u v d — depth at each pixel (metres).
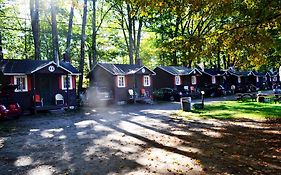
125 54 49.50
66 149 10.41
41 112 23.88
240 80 51.88
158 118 18.08
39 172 7.80
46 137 12.98
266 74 57.84
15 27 44.41
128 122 16.77
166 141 11.12
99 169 7.86
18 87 23.59
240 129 12.87
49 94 25.72
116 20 45.88
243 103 25.45
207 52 11.34
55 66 24.33
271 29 12.16
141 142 11.14
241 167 7.52
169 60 51.50
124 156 9.11
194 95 37.41
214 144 10.27
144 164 8.14
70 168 8.05
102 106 28.39
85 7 32.94
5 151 10.47
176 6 10.34
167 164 8.06
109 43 48.28
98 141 11.62
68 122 17.73
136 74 32.59
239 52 11.84
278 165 7.58
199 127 13.96
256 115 17.00
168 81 40.25
